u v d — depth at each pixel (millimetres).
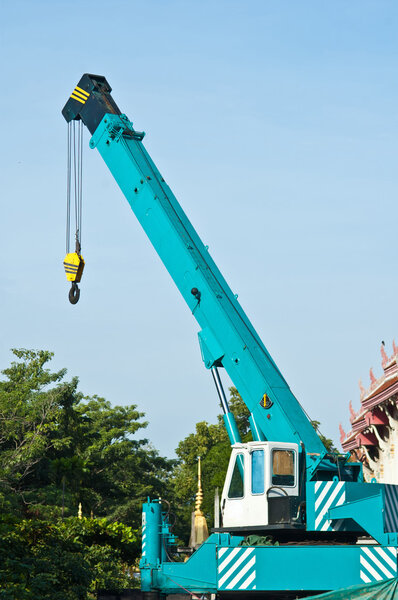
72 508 66625
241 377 23828
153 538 24188
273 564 20469
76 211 28094
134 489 90812
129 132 27203
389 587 19594
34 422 73250
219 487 76625
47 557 24594
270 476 21766
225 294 24812
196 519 31797
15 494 62781
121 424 105500
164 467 108625
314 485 21359
